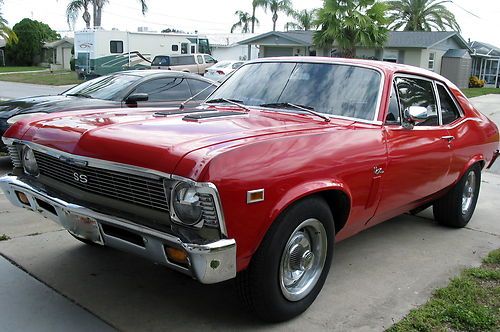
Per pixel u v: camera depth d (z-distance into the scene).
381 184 3.84
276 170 2.95
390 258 4.55
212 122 3.50
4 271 3.89
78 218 3.12
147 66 29.80
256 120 3.68
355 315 3.46
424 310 3.50
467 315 3.40
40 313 3.31
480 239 5.21
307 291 3.41
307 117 3.89
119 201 3.02
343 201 3.57
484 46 45.47
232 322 3.30
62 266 4.02
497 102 25.12
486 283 4.05
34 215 5.23
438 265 4.43
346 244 4.89
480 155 5.45
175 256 2.78
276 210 2.95
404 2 43.16
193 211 2.71
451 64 35.28
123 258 4.22
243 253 2.86
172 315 3.36
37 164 3.57
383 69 4.16
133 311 3.39
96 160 2.99
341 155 3.41
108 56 30.55
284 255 3.17
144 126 3.30
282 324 3.31
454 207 5.30
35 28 58.06
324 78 4.24
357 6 23.12
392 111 4.08
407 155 4.09
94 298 3.54
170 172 2.70
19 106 7.65
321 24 23.80
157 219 2.87
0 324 3.16
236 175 2.74
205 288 3.76
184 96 8.37
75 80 33.31
